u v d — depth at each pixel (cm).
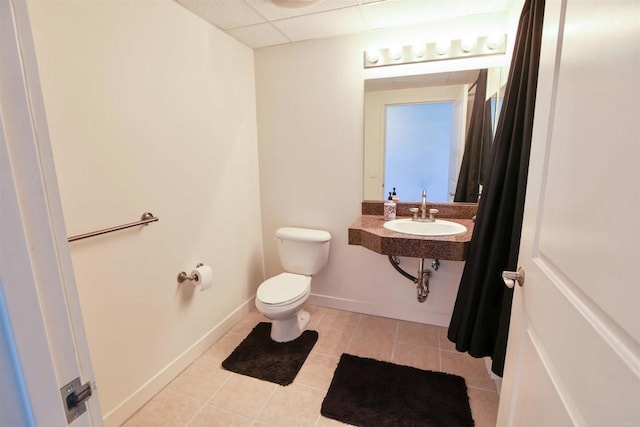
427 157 219
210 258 209
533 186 91
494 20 191
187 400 166
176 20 171
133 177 152
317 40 224
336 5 176
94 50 131
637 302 44
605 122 54
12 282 40
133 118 150
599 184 55
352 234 200
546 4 86
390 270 241
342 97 227
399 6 179
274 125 248
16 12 40
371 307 252
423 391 169
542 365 78
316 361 196
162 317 173
